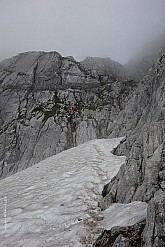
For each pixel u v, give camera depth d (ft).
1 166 172.96
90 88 252.21
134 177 40.37
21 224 38.06
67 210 41.55
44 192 54.29
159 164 36.55
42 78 261.85
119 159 71.46
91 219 36.14
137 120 111.45
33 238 33.58
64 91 240.32
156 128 41.34
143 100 117.80
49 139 181.47
